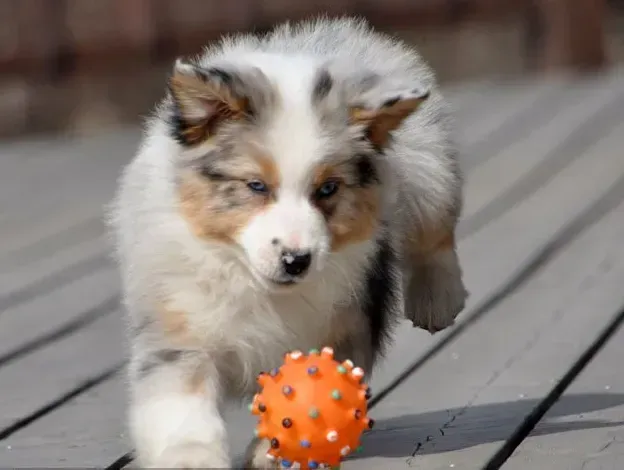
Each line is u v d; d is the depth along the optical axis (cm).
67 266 1209
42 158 1712
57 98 1983
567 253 1187
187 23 1861
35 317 1048
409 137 802
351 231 692
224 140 677
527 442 709
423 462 684
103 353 946
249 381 713
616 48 2472
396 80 737
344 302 711
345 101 695
